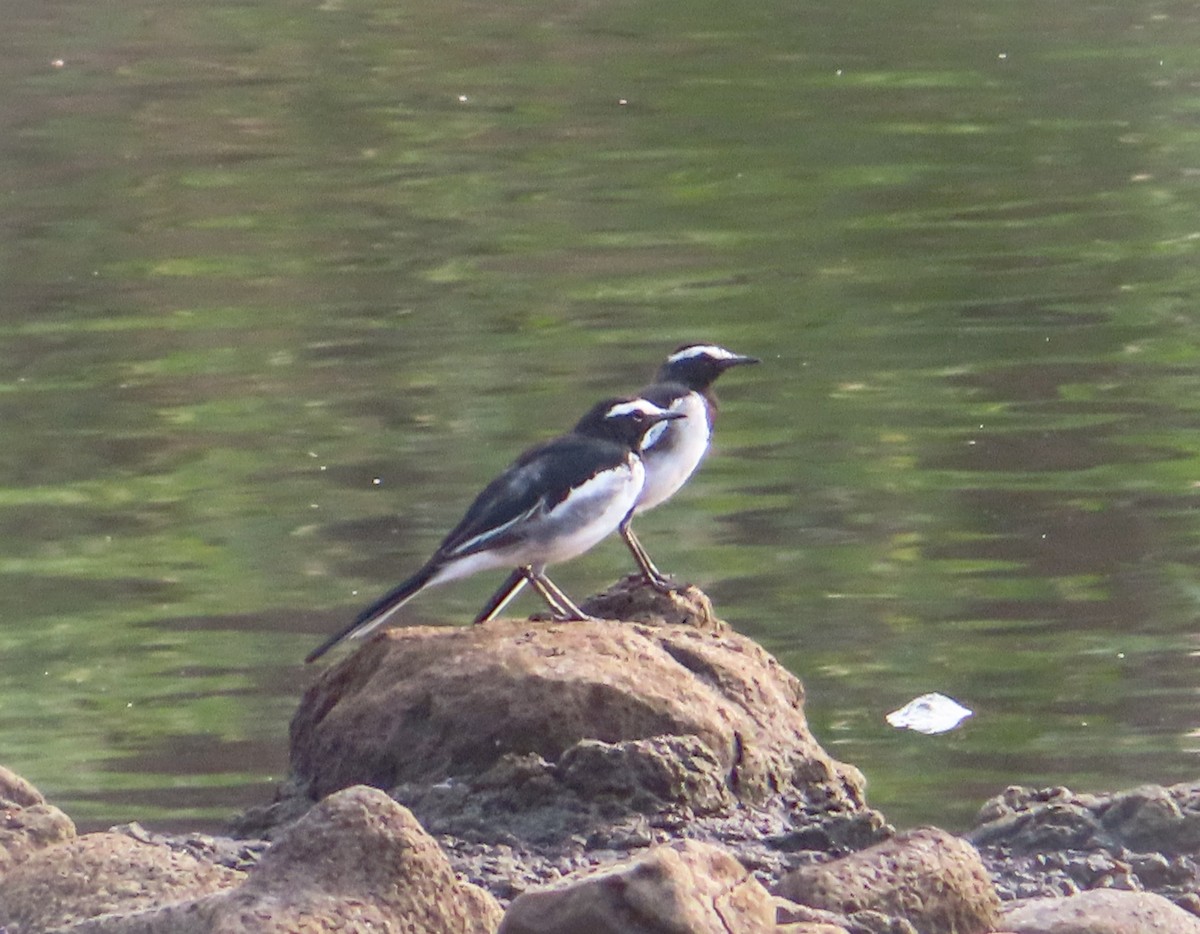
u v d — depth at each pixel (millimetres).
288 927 7754
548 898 7668
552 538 10906
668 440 13008
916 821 12195
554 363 21656
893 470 18266
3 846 9781
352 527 17297
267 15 39812
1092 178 29312
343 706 10383
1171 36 36656
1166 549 16406
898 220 27578
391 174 30594
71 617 15633
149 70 36094
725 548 16781
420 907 8047
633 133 32375
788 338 22469
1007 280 24531
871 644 14883
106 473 18688
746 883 7875
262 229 27844
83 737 13547
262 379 21312
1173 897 9547
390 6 40594
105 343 22844
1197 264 25047
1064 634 15078
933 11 38938
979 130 31828
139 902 8820
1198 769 12930
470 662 10258
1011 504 17625
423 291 24750
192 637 15258
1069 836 9992
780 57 36281
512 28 38938
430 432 19531
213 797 12711
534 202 28938
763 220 27734
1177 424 19297
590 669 10188
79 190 29891
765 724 10484
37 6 39625
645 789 9820
